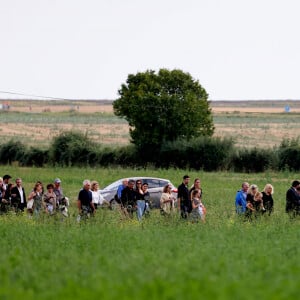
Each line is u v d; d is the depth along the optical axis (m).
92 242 50.91
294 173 171.62
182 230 60.38
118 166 187.62
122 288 33.19
